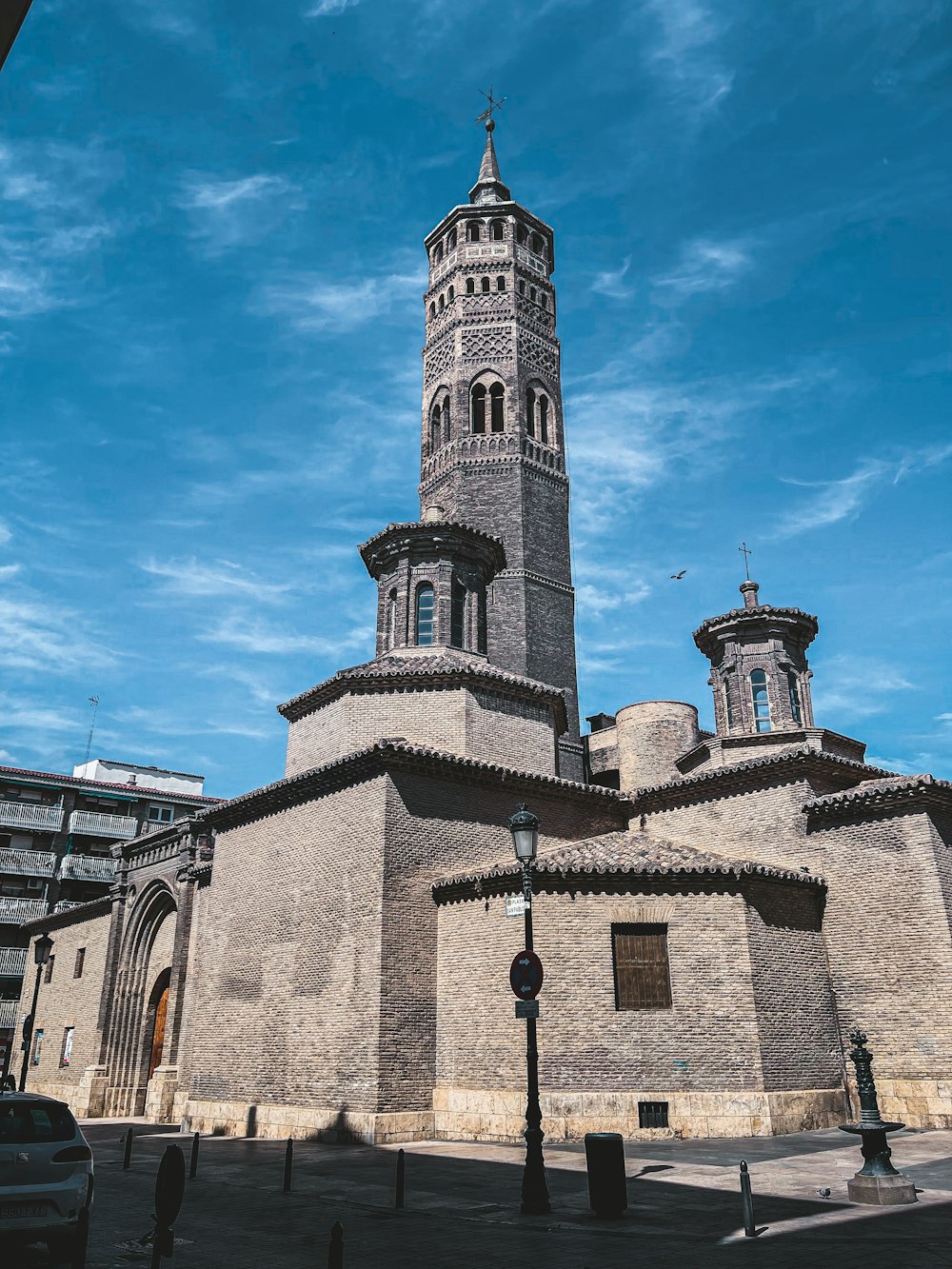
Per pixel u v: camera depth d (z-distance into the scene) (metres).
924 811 24.36
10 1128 11.38
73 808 66.38
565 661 42.62
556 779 28.38
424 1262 10.55
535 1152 13.77
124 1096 38.00
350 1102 22.77
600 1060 21.83
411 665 30.42
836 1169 16.47
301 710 31.33
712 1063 22.03
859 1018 24.27
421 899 24.56
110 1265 10.69
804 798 26.83
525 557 43.03
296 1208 14.13
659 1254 10.73
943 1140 20.25
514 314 48.00
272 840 28.23
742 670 34.72
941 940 23.33
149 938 39.97
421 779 25.62
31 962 52.00
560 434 47.44
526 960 15.07
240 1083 26.27
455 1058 23.14
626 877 23.34
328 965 24.69
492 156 55.12
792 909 24.81
